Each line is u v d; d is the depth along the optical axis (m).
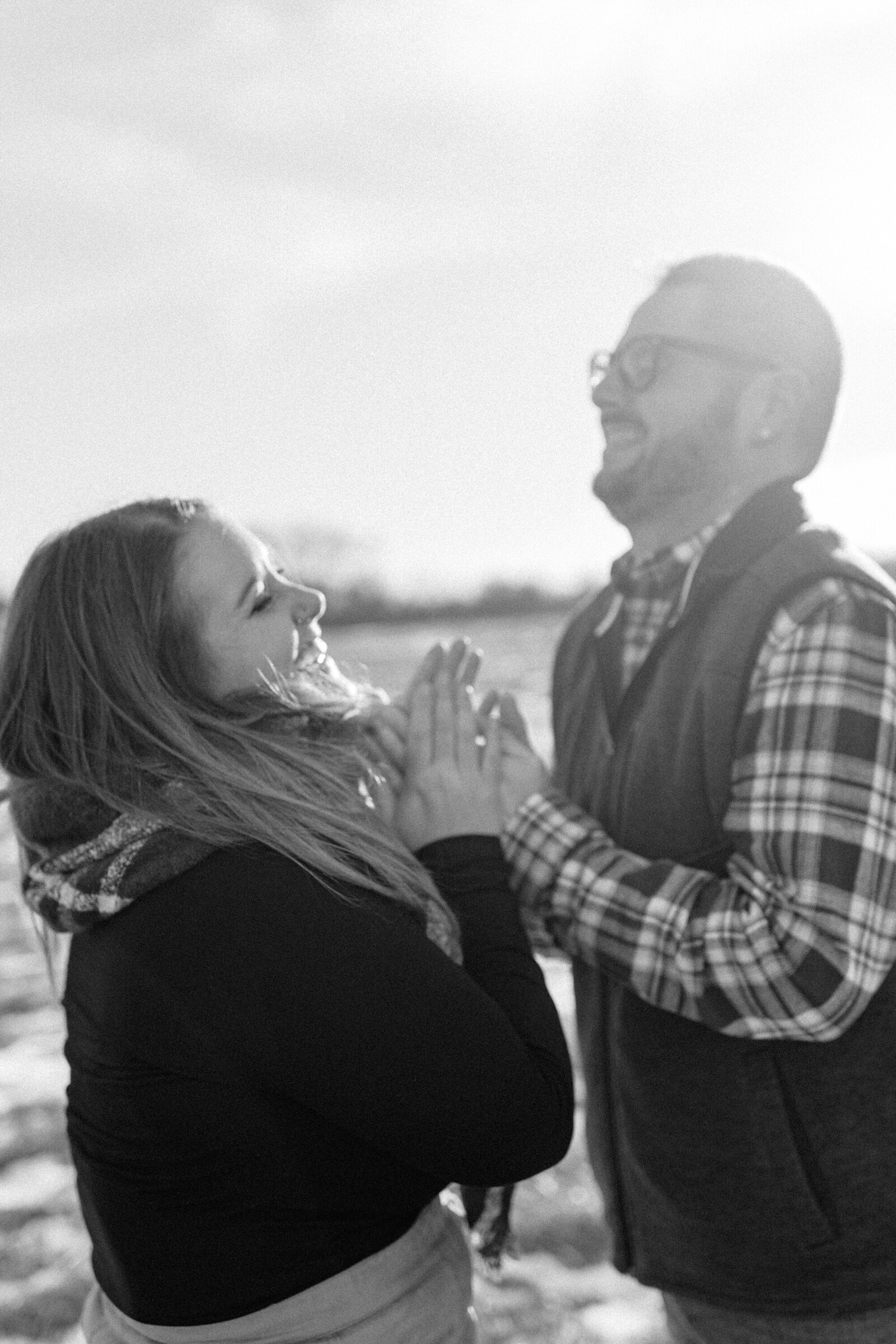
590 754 1.96
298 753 1.49
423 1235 1.48
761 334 1.80
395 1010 1.31
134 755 1.42
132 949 1.35
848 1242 1.61
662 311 1.86
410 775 1.69
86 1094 1.42
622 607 1.97
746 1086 1.65
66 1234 3.50
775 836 1.56
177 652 1.47
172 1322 1.36
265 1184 1.34
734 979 1.56
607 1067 1.84
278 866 1.35
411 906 1.42
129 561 1.47
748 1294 1.66
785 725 1.58
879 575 1.67
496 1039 1.35
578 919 1.67
